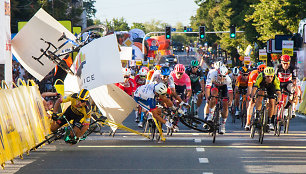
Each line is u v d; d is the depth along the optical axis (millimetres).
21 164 13258
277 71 20594
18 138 14031
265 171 12070
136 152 15211
